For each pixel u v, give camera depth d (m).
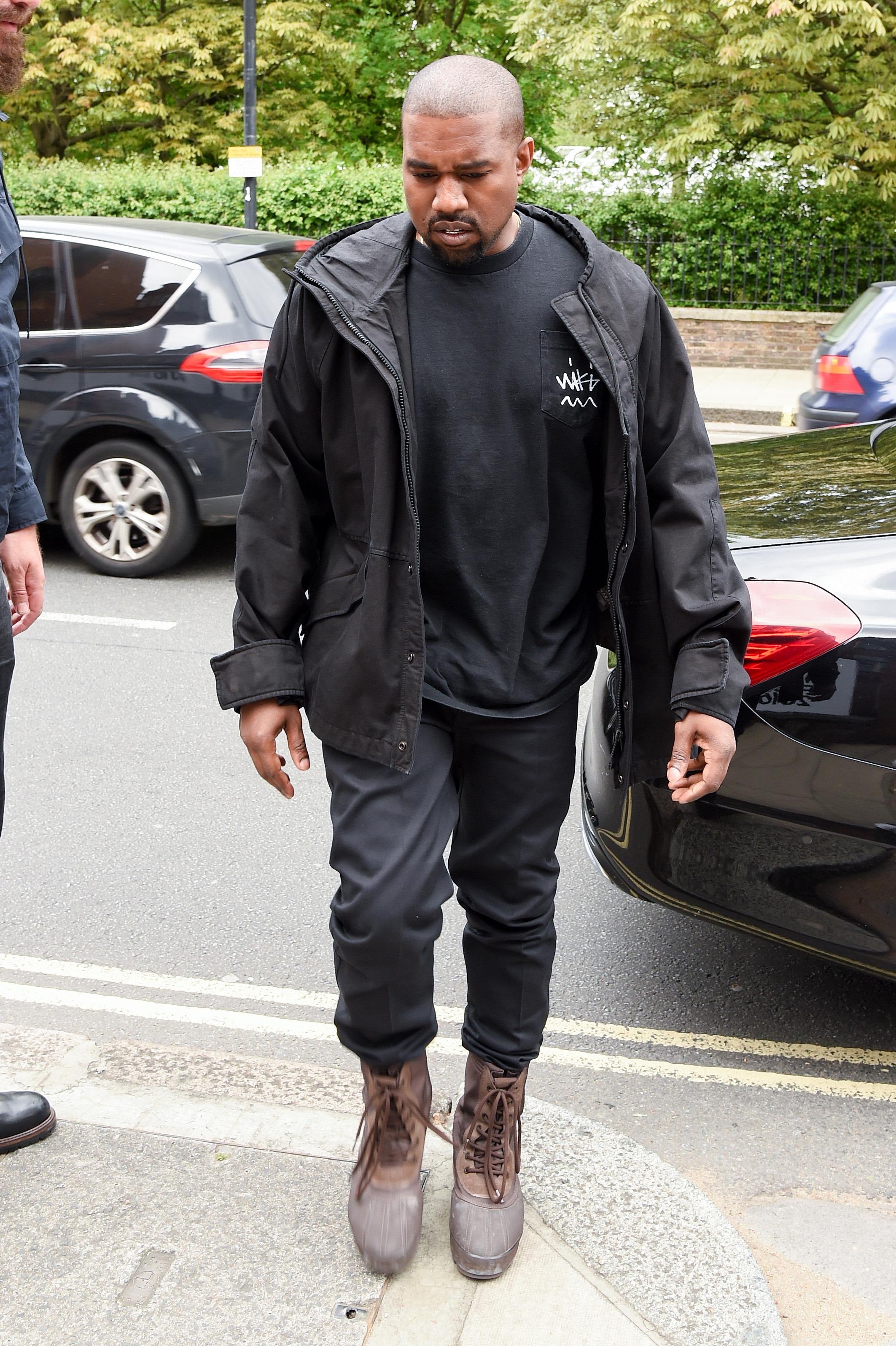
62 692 5.19
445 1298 1.98
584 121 16.92
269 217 15.83
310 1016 3.07
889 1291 2.21
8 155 22.38
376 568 1.85
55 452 6.71
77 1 20.62
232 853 3.89
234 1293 1.98
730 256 15.41
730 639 1.96
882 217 15.46
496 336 1.80
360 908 1.85
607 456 1.87
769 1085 2.83
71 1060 2.59
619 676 2.01
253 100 14.94
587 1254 2.07
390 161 21.83
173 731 4.81
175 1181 2.21
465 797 2.04
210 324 6.48
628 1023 3.06
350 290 1.80
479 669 1.92
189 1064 2.59
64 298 6.58
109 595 6.52
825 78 15.55
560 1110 2.47
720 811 2.70
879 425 3.88
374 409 1.81
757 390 13.22
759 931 2.78
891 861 2.61
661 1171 2.28
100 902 3.59
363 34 21.73
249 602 1.98
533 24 16.09
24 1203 2.15
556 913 3.57
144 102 20.47
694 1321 1.96
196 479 6.58
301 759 2.02
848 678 2.58
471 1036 2.11
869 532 2.81
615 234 15.96
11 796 4.25
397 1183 2.04
